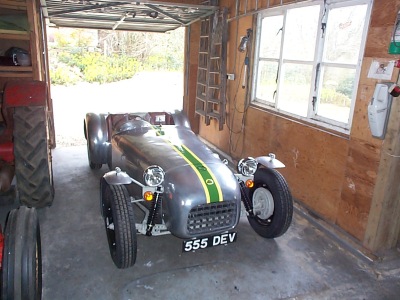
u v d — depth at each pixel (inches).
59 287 91.1
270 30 167.2
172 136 130.3
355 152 114.3
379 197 105.1
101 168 181.3
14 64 132.3
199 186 92.9
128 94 442.0
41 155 118.7
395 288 96.7
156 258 106.2
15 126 114.7
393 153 99.8
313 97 135.3
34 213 79.7
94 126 164.2
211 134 233.5
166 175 97.5
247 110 185.0
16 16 134.4
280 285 95.7
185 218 90.7
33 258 71.1
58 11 191.0
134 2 171.5
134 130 138.5
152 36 674.8
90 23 237.5
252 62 177.5
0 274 71.5
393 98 98.0
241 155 194.4
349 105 121.1
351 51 118.6
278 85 159.0
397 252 111.6
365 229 111.8
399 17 94.3
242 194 116.3
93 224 124.8
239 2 185.9
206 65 225.5
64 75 534.0
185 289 92.6
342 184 121.1
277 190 110.4
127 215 92.0
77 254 106.3
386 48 100.7
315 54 131.8
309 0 132.4
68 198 144.6
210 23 204.8
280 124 155.8
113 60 610.2
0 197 132.5
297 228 128.0
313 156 135.4
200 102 236.5
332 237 121.9
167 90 482.6
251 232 123.5
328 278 99.7
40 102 119.0
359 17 114.0
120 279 95.7
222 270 101.4
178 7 186.7
